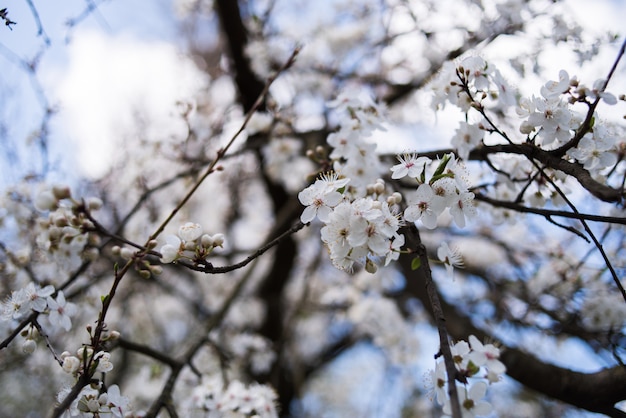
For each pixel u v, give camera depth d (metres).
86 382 1.77
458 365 1.54
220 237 1.74
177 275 5.07
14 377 4.33
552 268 3.43
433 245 4.73
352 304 4.60
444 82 2.29
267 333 5.61
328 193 1.70
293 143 3.94
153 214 4.31
